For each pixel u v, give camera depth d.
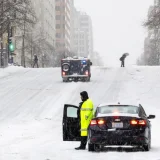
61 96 76.31
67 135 33.53
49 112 63.09
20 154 30.20
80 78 96.88
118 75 107.81
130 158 27.41
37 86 89.00
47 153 30.67
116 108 32.19
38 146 35.75
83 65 95.69
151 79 96.81
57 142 38.81
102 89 83.94
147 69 117.50
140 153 29.92
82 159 27.38
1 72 116.25
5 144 37.38
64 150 32.59
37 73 115.00
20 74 112.69
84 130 32.91
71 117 33.56
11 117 59.41
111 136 30.16
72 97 75.31
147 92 79.12
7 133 46.12
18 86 89.31
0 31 129.75
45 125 52.94
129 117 30.36
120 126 30.30
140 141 30.16
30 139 41.22
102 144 30.38
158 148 33.53
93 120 30.86
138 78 99.56
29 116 60.19
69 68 95.69
